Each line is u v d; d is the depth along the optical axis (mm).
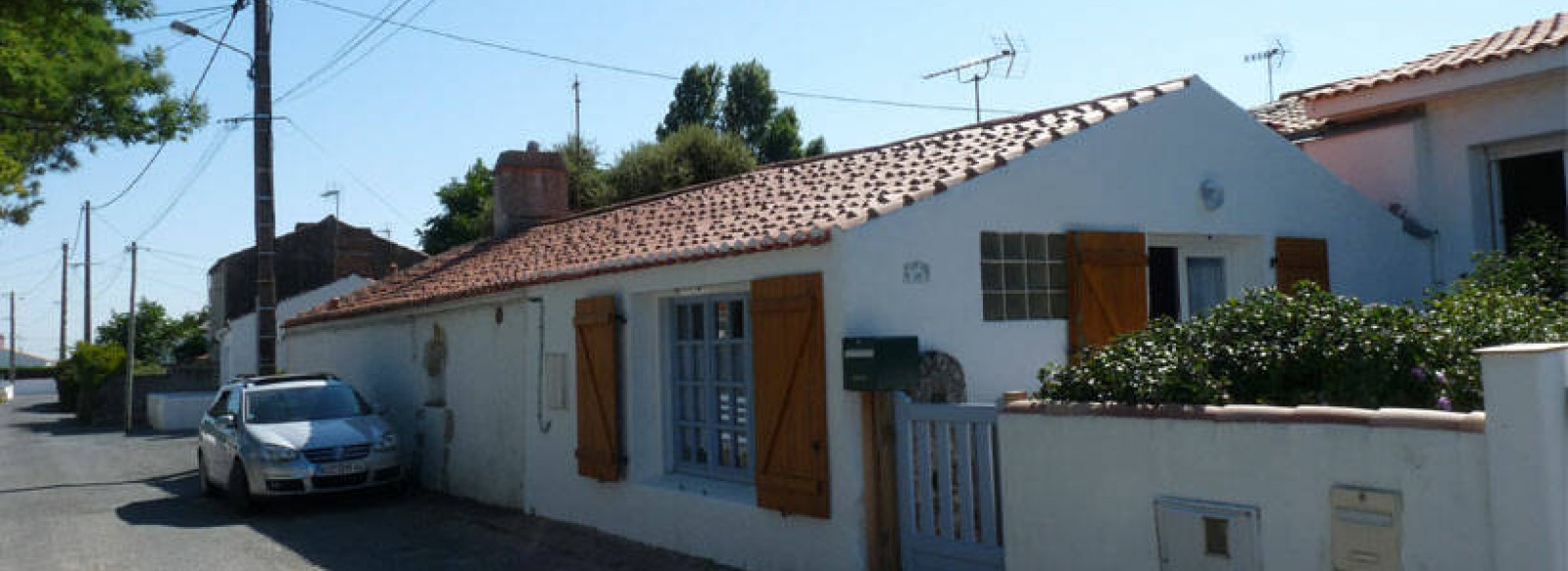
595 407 9414
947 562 6246
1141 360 5359
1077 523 5297
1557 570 3580
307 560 9125
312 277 37562
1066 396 5582
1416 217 10602
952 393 7141
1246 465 4551
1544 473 3596
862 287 6801
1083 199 8148
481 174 43938
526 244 14719
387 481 12531
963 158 8477
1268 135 9469
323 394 13539
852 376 6543
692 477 8938
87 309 47156
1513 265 8031
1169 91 8820
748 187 11250
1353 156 11289
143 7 14688
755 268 7586
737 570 7719
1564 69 9195
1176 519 4801
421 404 13836
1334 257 9773
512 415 11344
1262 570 4469
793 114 43156
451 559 8891
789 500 7164
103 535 10766
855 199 8086
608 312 9188
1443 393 4750
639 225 11516
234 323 33875
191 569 8867
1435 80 10234
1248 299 5723
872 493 6590
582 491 9891
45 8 13445
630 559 8375
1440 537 3902
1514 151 10016
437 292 13297
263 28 15773
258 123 15727
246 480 11914
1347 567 4176
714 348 8703
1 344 90500
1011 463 5680
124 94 14492
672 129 43656
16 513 12492
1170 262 9148
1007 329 7598
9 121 14266
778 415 7301
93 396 31844
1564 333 5254
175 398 27359
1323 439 4277
